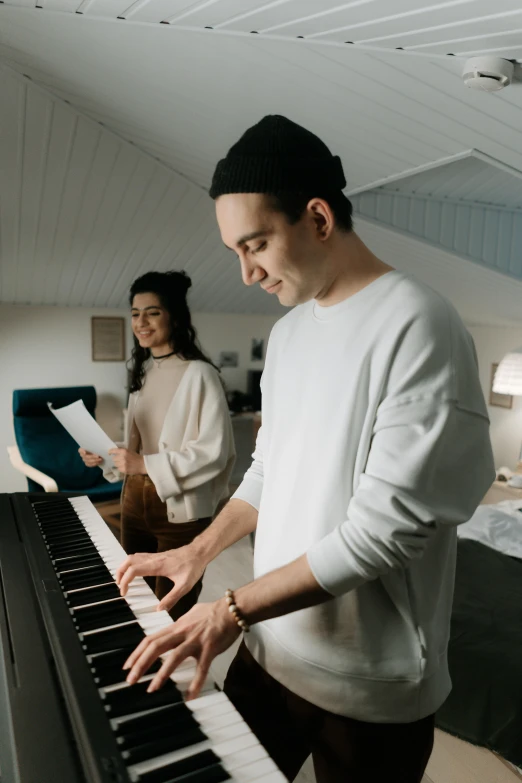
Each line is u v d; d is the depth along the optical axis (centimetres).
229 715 71
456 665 190
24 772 59
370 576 73
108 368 468
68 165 300
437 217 265
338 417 84
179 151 273
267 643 95
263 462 112
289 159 73
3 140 278
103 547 123
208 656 73
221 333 516
